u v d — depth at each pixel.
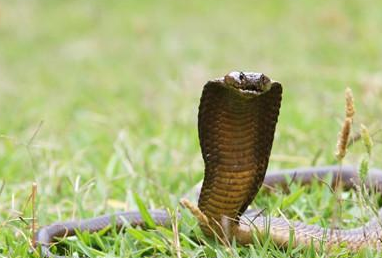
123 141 14.49
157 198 11.49
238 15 35.94
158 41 31.73
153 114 18.78
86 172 13.00
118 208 11.42
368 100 16.81
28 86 24.09
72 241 9.62
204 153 8.60
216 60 27.25
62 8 38.97
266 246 8.65
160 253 9.22
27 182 12.38
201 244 9.41
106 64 27.91
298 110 18.20
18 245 9.23
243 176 8.66
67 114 19.73
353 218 10.11
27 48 31.48
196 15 36.72
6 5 39.25
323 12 33.00
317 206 11.21
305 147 14.54
